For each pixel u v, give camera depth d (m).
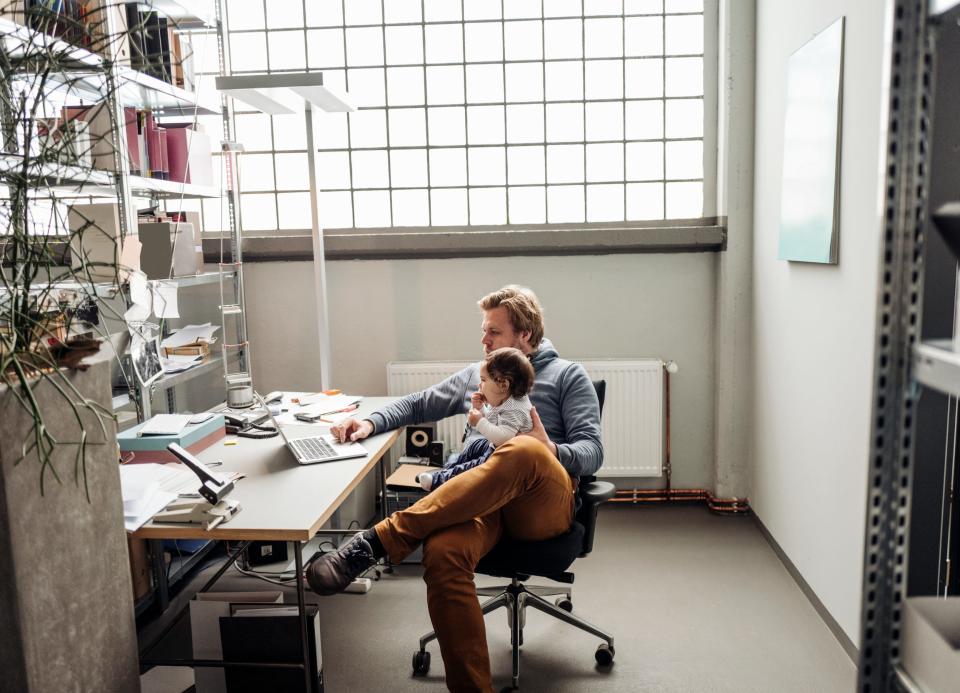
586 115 4.01
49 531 1.57
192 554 3.34
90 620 1.70
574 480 2.48
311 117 3.42
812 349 2.83
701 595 2.99
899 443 0.95
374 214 4.15
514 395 2.49
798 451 3.01
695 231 3.75
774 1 3.27
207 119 3.92
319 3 4.01
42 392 1.55
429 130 4.07
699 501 4.04
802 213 2.83
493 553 2.33
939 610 0.95
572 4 3.93
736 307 3.74
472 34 3.99
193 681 2.32
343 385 4.05
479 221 4.12
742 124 3.65
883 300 0.93
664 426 3.99
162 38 3.00
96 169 2.24
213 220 4.17
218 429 2.77
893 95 0.90
